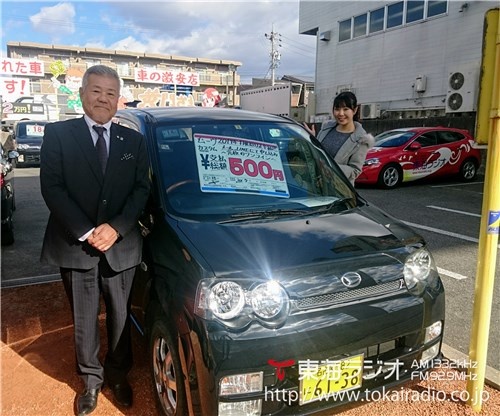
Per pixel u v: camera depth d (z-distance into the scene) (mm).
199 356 1874
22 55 38281
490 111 2234
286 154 3027
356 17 16609
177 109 3334
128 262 2326
